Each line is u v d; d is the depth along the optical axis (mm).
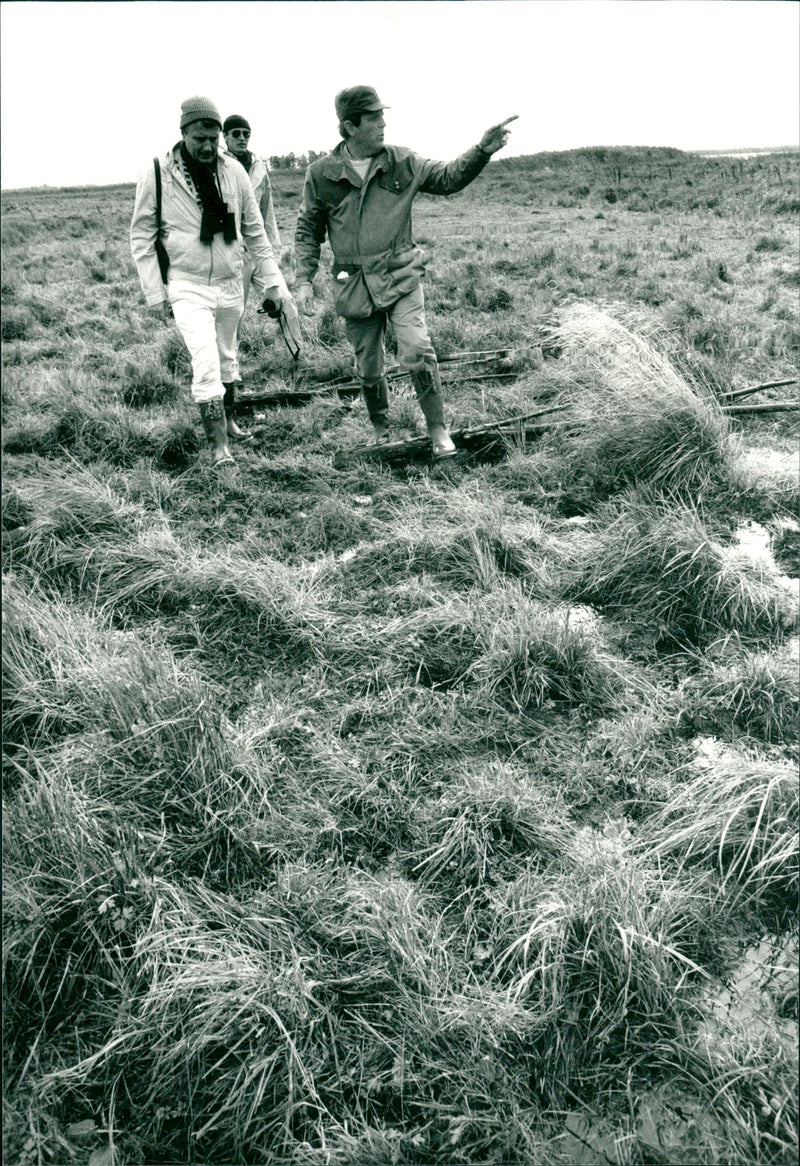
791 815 2188
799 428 4922
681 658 3057
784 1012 1812
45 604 3260
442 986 1856
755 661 2807
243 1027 1749
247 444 5262
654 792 2420
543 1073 1696
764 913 2053
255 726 2717
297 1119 1664
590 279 10234
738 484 4113
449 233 16297
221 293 4723
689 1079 1687
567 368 5441
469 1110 1624
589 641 2990
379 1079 1698
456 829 2242
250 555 3871
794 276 9484
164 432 5242
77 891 2002
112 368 6730
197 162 4312
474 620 3146
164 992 1808
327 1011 1791
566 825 2311
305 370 6559
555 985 1784
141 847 2176
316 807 2379
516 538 3785
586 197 22438
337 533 4023
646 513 3822
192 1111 1683
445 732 2674
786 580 3432
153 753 2447
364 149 4133
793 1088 1630
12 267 12562
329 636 3182
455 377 6246
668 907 1999
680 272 10352
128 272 12141
